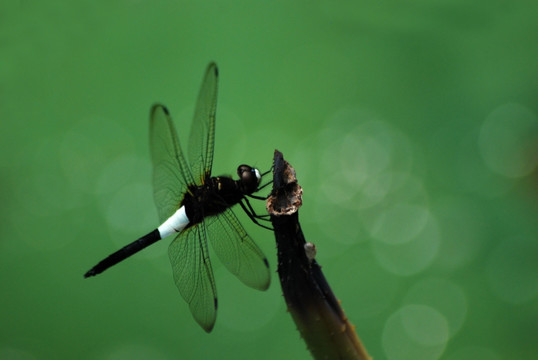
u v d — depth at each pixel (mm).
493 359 1370
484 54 1476
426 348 1377
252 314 1394
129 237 1421
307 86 1480
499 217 1422
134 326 1386
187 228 1320
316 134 1460
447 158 1447
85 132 1463
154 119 1310
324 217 1433
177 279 1314
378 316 1396
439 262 1411
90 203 1428
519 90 1459
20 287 1402
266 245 1407
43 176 1443
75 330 1385
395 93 1473
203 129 1315
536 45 1470
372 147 1452
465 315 1389
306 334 1247
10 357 1372
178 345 1379
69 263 1409
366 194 1437
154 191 1317
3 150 1458
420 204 1433
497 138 1447
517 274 1399
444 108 1465
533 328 1377
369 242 1421
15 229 1423
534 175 1433
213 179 1321
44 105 1471
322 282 1246
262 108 1470
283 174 1250
